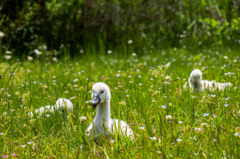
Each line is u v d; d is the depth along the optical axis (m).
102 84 5.63
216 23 15.35
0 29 15.18
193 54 14.17
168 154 4.20
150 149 4.48
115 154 4.44
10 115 5.80
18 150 4.68
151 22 17.98
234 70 9.16
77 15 16.59
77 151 4.66
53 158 4.43
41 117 5.93
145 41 17.05
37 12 15.85
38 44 15.34
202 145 4.70
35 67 12.70
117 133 4.77
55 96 7.03
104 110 5.23
